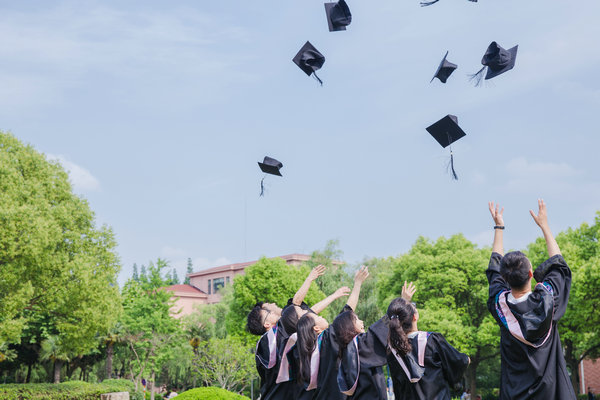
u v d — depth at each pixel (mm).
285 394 5102
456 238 34000
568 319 24141
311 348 4723
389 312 4309
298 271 39656
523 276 3678
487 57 6184
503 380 3846
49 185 24859
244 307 38344
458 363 4148
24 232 20281
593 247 26453
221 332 47469
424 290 32031
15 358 36125
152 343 35469
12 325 20203
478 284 31172
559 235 28156
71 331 23562
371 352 4438
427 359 4172
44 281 22125
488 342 28234
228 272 72750
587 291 22781
